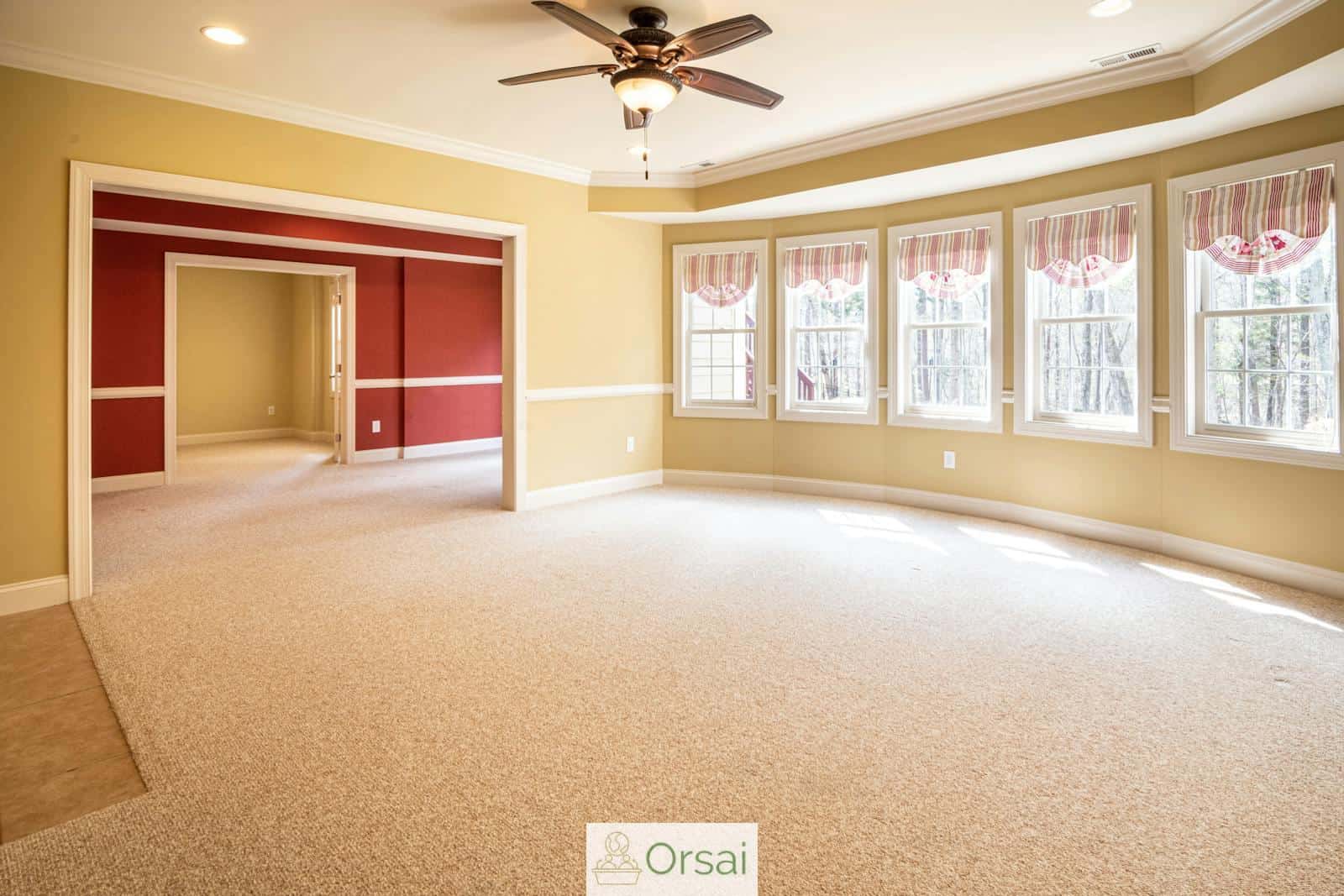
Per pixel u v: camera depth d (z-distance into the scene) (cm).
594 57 367
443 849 182
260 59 366
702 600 366
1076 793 204
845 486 620
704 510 578
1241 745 229
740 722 245
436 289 900
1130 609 351
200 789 208
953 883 169
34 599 359
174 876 173
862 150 500
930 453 572
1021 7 317
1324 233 360
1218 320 415
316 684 274
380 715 251
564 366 600
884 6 316
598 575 408
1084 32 342
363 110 443
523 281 564
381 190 477
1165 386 437
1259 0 312
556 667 289
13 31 332
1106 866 175
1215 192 402
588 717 249
